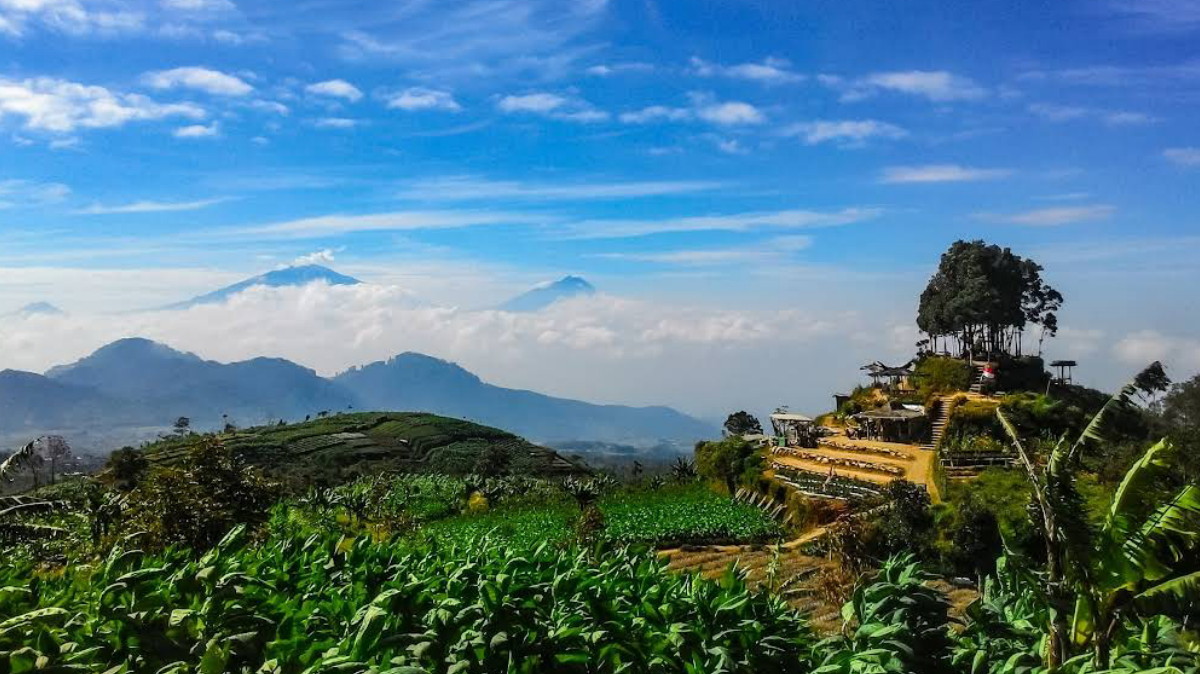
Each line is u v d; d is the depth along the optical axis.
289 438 143.12
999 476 38.12
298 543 11.76
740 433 100.44
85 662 7.12
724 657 8.31
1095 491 30.83
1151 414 48.78
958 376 71.69
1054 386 72.44
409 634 7.80
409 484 84.94
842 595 18.64
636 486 76.94
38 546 28.28
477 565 10.41
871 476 52.50
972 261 83.38
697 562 39.66
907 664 8.89
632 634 8.85
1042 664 9.14
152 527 23.50
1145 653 9.20
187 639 7.79
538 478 108.75
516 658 8.26
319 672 6.84
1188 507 10.42
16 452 19.95
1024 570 10.99
